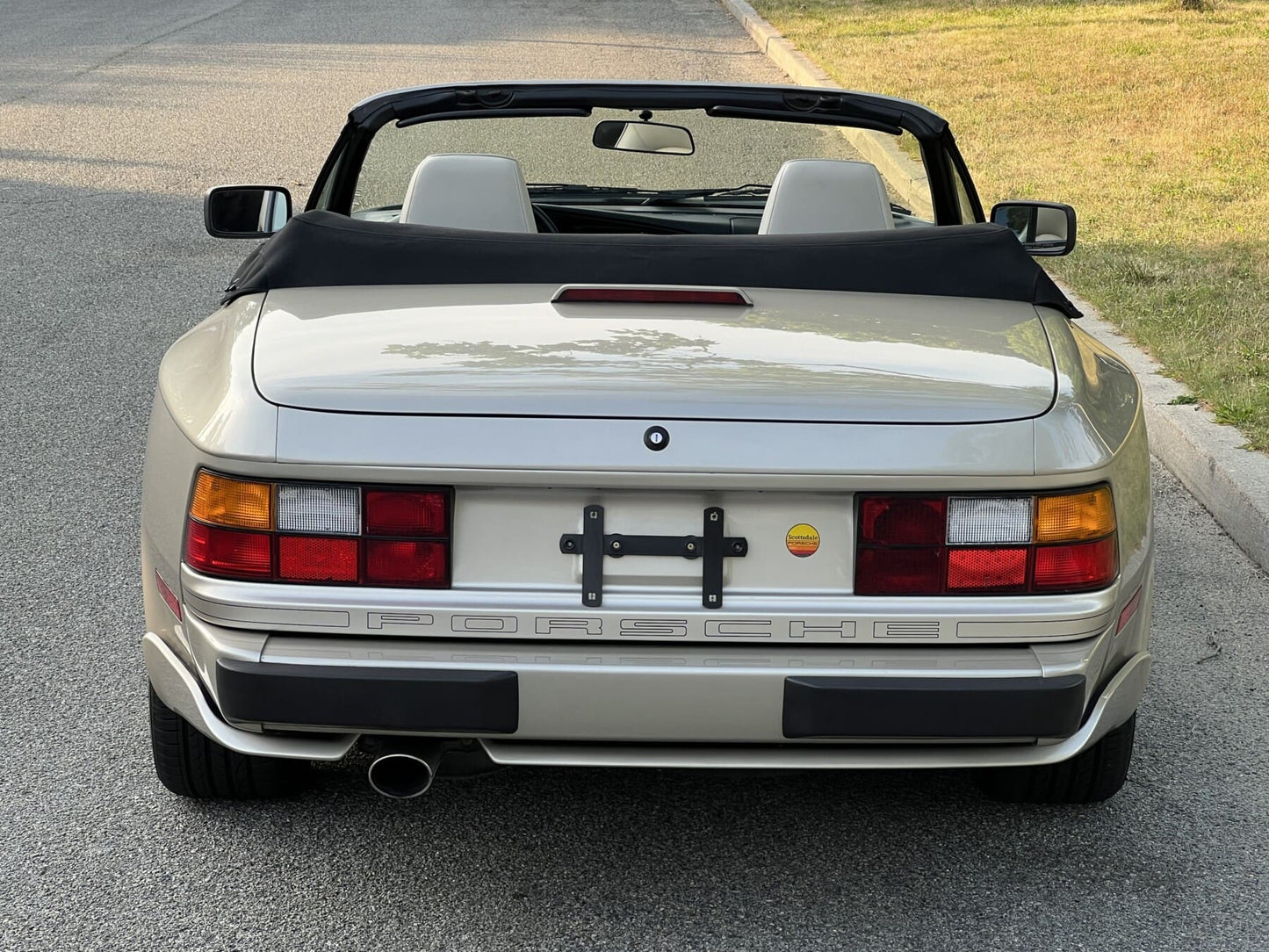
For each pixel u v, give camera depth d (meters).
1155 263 8.16
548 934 2.77
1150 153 11.73
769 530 2.56
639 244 3.16
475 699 2.53
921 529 2.54
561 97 3.86
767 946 2.75
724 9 21.59
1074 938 2.79
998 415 2.57
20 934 2.75
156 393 2.98
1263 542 4.74
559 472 2.49
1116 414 2.83
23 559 4.58
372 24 20.03
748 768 2.63
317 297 3.04
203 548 2.57
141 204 10.09
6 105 14.09
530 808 3.23
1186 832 3.18
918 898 2.91
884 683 2.54
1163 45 16.64
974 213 4.12
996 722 2.55
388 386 2.57
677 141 3.88
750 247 3.17
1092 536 2.59
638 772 3.40
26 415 5.96
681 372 2.61
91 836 3.09
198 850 3.04
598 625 2.53
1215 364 6.21
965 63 15.91
